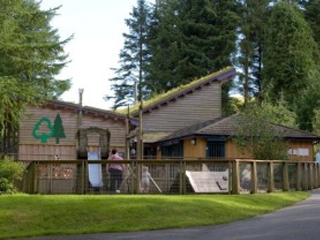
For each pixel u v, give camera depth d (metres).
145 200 15.03
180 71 52.41
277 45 48.62
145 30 73.12
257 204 16.55
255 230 11.59
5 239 11.56
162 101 37.41
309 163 23.66
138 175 18.64
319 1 57.06
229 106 52.06
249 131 27.75
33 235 11.90
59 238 11.50
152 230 12.41
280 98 42.16
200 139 30.62
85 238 11.39
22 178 19.11
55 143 29.83
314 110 37.59
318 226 11.55
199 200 15.72
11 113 23.56
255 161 19.64
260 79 56.22
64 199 14.94
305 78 46.25
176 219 13.55
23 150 29.36
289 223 12.38
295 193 20.41
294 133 31.27
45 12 25.12
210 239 10.61
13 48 22.42
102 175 18.69
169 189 18.62
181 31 54.12
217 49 53.16
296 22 48.72
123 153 30.28
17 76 22.98
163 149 37.28
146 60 72.88
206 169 18.89
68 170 18.88
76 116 30.17
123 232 12.19
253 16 56.84
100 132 23.52
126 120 28.23
